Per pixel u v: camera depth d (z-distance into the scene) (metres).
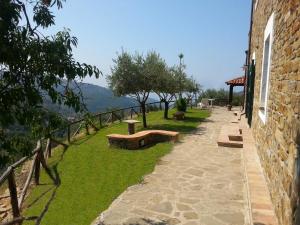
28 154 3.28
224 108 26.64
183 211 5.02
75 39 3.30
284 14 3.88
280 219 3.35
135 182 6.70
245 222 4.58
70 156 9.88
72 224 5.15
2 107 2.99
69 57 3.27
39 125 3.28
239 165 7.79
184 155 9.01
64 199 6.40
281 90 3.86
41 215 3.26
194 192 5.88
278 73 4.18
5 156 3.06
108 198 6.12
